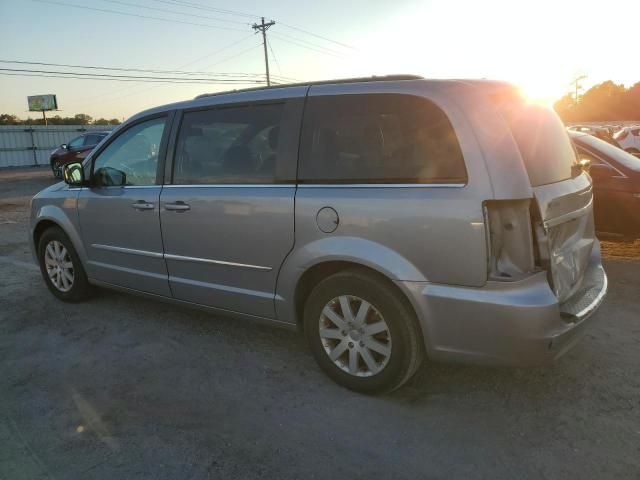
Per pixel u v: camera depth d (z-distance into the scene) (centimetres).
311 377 348
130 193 418
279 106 342
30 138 3547
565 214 295
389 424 293
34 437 288
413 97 291
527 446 270
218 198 360
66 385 347
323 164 316
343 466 259
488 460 260
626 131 1812
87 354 393
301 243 323
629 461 256
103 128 3934
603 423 288
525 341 263
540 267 270
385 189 292
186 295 402
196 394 331
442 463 259
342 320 319
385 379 306
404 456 265
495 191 261
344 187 306
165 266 405
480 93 282
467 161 269
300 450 272
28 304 507
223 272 369
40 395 334
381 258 290
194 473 256
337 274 314
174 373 359
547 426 286
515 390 323
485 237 263
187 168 386
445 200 271
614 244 695
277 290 343
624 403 306
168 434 288
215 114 374
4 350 404
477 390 325
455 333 278
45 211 497
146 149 415
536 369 348
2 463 266
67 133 3728
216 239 365
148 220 406
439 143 279
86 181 457
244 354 385
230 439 283
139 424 299
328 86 327
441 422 293
